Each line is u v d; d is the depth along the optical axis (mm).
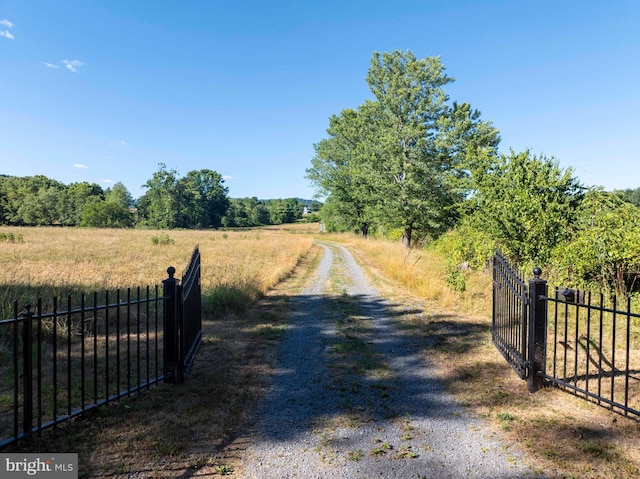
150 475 3258
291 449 3773
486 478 3301
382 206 31797
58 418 3938
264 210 129875
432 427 4250
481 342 7473
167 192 99000
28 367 3609
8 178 116000
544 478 3275
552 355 6406
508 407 4695
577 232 11094
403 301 11766
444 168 31297
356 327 8742
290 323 9086
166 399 4797
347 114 45656
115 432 3924
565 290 4992
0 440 3666
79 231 49375
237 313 9758
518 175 12773
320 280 16250
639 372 5547
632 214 10617
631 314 3992
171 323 5254
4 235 28844
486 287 11867
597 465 3430
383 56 30984
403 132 29609
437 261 16453
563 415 4422
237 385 5383
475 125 32469
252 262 20047
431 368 6227
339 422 4371
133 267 16641
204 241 36062
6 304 7934
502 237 12438
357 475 3350
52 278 12062
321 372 6027
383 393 5219
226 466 3451
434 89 30844
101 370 5621
